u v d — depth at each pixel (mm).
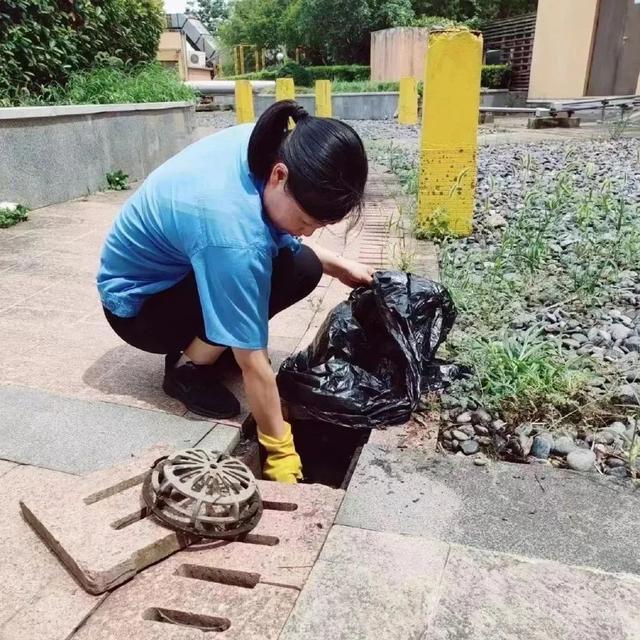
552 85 15188
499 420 2125
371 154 8414
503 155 8008
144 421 2059
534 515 1639
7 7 5832
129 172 6805
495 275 3359
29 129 5070
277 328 2855
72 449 1891
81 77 6621
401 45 20734
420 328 2246
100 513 1499
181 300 2055
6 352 2535
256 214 1669
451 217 4367
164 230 1803
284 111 1619
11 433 1965
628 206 4711
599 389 2260
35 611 1298
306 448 2297
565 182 4910
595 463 1914
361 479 1775
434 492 1725
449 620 1294
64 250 4043
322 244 4262
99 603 1323
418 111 16047
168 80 8625
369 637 1250
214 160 1772
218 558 1450
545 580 1408
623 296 3234
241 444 2078
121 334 2195
